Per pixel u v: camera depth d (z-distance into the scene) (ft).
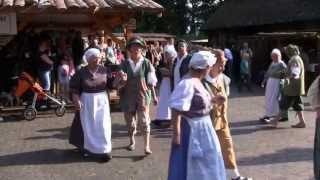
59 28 55.06
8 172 25.94
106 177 24.82
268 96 38.58
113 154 29.40
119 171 25.88
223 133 22.61
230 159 22.72
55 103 44.37
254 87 75.61
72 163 27.53
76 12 44.06
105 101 28.12
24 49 48.44
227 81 22.99
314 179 22.48
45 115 43.68
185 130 18.88
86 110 27.89
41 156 29.17
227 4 115.75
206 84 20.44
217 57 22.11
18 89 41.83
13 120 41.63
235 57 80.69
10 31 43.93
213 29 115.24
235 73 81.35
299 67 37.04
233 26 105.60
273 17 94.32
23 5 42.22
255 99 57.21
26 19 47.29
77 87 27.96
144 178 24.58
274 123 37.91
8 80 47.93
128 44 29.19
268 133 35.63
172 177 18.92
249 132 36.04
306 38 77.20
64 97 46.01
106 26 49.24
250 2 106.83
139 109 29.12
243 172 25.39
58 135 35.22
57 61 47.65
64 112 43.60
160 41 104.83
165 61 38.14
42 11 42.98
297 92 37.22
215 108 22.34
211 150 18.93
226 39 111.96
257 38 83.82
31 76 44.98
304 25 88.58
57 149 30.89
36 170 26.25
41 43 45.55
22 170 26.27
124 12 46.32
